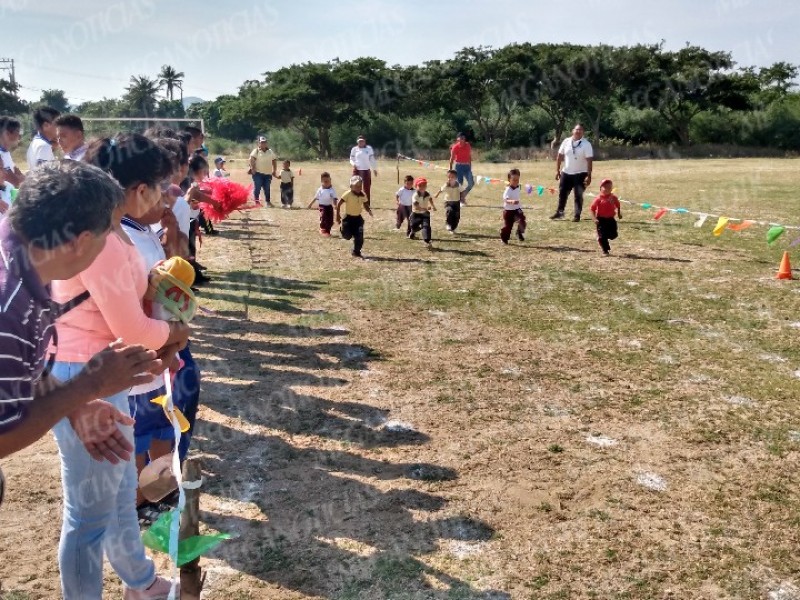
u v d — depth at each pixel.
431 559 3.40
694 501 3.95
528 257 10.97
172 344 2.74
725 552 3.48
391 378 5.77
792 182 23.55
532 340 6.80
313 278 9.50
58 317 2.30
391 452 4.49
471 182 17.91
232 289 8.86
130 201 2.96
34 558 3.41
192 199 6.99
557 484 4.12
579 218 15.07
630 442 4.67
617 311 7.83
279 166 39.44
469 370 5.97
